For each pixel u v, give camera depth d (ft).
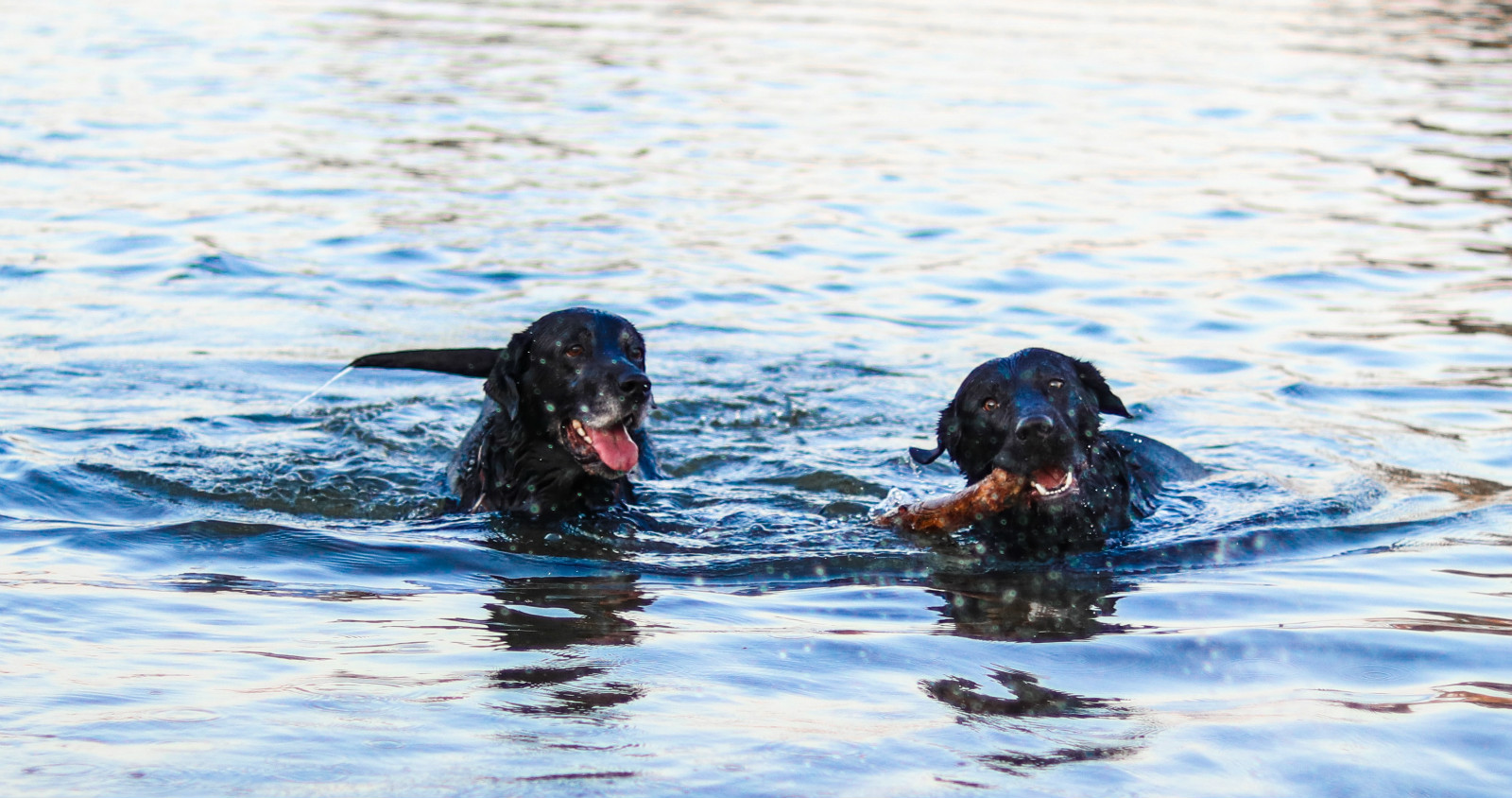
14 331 44.21
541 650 21.61
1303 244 60.18
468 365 34.94
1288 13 155.33
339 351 44.19
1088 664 21.31
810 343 46.21
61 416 36.88
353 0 142.20
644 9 142.41
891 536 30.01
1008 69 109.50
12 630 21.48
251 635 21.97
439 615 23.63
